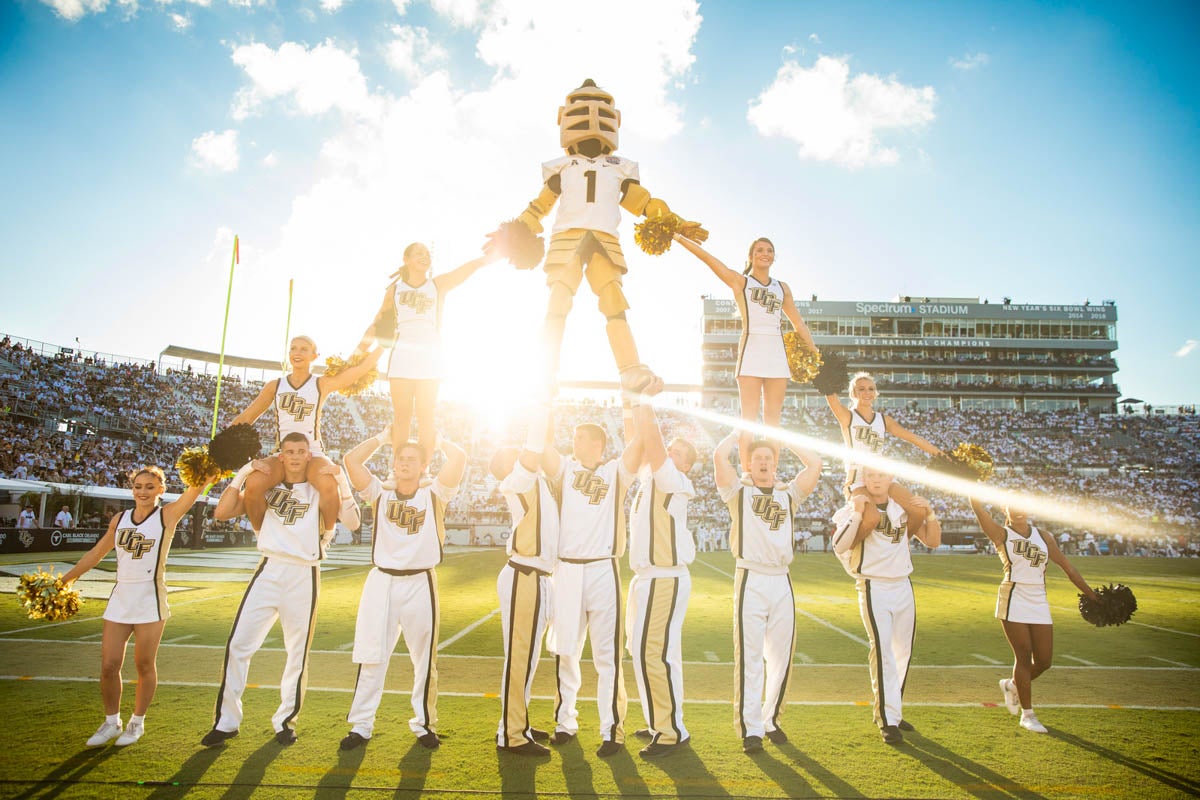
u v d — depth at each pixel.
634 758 5.03
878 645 5.66
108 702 5.02
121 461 30.88
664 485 5.40
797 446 6.06
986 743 5.44
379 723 5.68
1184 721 6.09
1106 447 54.47
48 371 34.22
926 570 24.06
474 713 5.99
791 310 6.66
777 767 4.86
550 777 4.60
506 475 5.77
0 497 25.17
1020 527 6.23
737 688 5.37
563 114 5.82
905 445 54.16
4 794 4.08
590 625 5.35
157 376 40.16
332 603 12.41
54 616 5.37
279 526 5.31
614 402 56.00
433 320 5.86
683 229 5.70
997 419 59.03
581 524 5.41
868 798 4.33
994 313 64.06
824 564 26.23
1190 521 42.94
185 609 10.99
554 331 5.20
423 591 5.34
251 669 7.39
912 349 63.78
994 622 11.95
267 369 50.75
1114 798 4.40
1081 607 6.59
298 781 4.40
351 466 5.42
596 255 5.45
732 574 20.23
